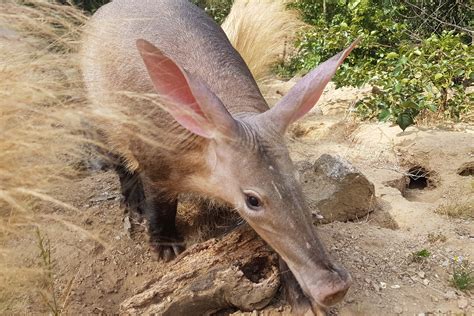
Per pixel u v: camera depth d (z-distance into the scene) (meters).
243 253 0.87
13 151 0.69
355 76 1.83
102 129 1.00
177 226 1.14
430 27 2.32
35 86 0.69
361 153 1.55
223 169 0.80
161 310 0.83
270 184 0.75
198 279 0.84
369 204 1.15
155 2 1.14
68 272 0.99
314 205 1.11
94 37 0.96
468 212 1.19
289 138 1.64
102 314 0.95
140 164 1.00
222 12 2.96
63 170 0.80
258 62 1.71
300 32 2.23
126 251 1.06
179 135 0.88
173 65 0.79
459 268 0.98
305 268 0.72
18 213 0.73
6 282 0.71
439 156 1.44
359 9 2.13
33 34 0.80
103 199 1.22
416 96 1.64
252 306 0.85
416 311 0.87
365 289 0.91
